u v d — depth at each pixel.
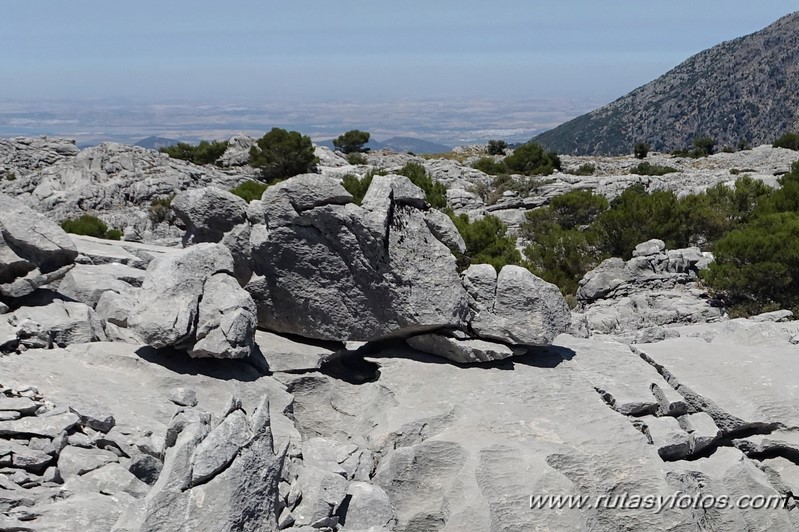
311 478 9.41
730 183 49.81
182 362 11.41
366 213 12.59
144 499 7.77
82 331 11.66
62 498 8.12
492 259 28.17
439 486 10.34
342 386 12.59
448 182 60.00
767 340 14.97
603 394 12.38
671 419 12.09
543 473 9.93
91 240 17.33
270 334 13.38
